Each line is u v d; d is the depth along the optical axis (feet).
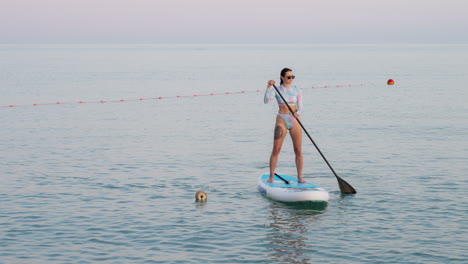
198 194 36.35
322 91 132.36
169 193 38.40
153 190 39.22
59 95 118.73
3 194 37.70
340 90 134.41
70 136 64.23
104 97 116.16
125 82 159.02
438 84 148.77
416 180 42.09
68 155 52.16
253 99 115.14
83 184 40.78
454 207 34.83
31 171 45.01
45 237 29.04
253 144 59.31
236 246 27.89
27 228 30.45
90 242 28.32
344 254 26.78
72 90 130.82
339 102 105.29
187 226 31.01
